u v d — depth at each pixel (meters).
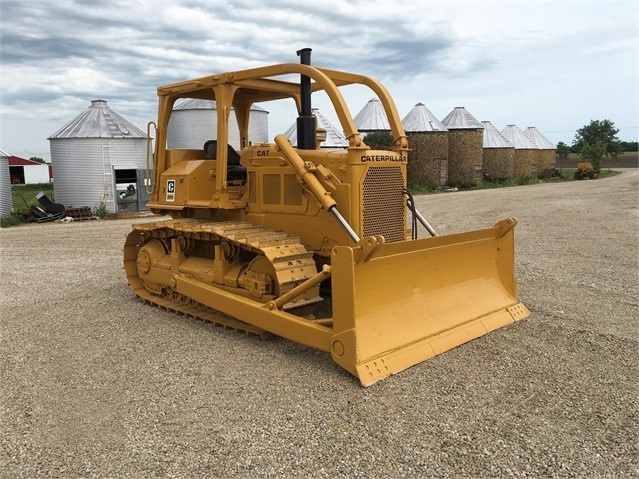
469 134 37.44
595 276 8.36
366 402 4.12
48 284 8.40
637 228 13.84
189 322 6.32
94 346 5.51
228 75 6.12
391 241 5.71
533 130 54.09
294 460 3.38
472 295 5.79
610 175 53.34
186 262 6.73
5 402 4.25
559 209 19.39
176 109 18.69
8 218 17.86
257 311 5.41
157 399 4.25
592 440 3.56
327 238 5.58
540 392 4.28
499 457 3.38
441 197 27.72
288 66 5.66
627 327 5.85
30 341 5.70
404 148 5.93
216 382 4.55
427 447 3.50
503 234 6.18
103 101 21.59
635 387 4.36
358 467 3.30
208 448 3.53
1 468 3.34
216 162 6.55
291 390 4.36
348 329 4.49
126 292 7.83
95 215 19.88
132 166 21.05
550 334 5.60
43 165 58.31
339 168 5.44
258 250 5.51
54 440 3.67
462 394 4.24
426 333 5.05
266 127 16.34
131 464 3.36
